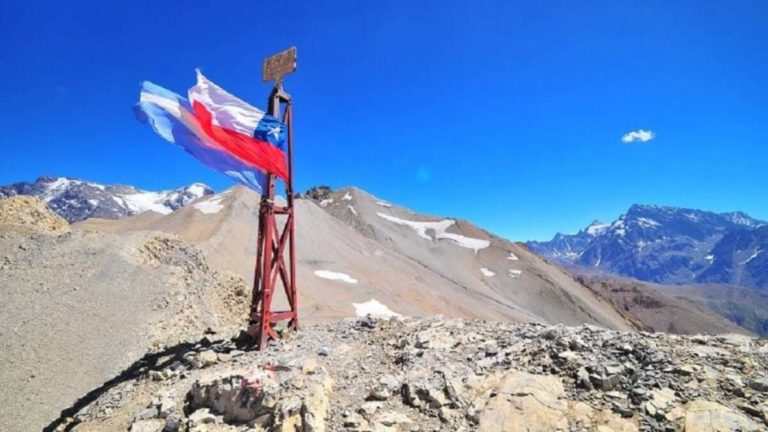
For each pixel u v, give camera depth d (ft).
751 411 25.91
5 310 85.20
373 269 377.71
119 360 79.05
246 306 122.21
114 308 92.94
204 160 45.11
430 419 29.19
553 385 30.50
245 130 46.96
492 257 627.87
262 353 42.98
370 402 31.35
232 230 305.53
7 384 67.72
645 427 26.02
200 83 46.16
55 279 98.53
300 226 396.37
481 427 27.61
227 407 32.19
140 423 33.17
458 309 359.66
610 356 33.09
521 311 489.67
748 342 34.91
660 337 36.37
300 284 281.33
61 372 73.15
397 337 43.98
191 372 40.93
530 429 27.07
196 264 123.95
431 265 574.15
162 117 42.80
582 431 26.48
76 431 35.35
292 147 51.62
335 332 47.75
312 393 31.14
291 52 49.52
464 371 33.58
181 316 97.81
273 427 29.19
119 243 117.08
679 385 28.76
